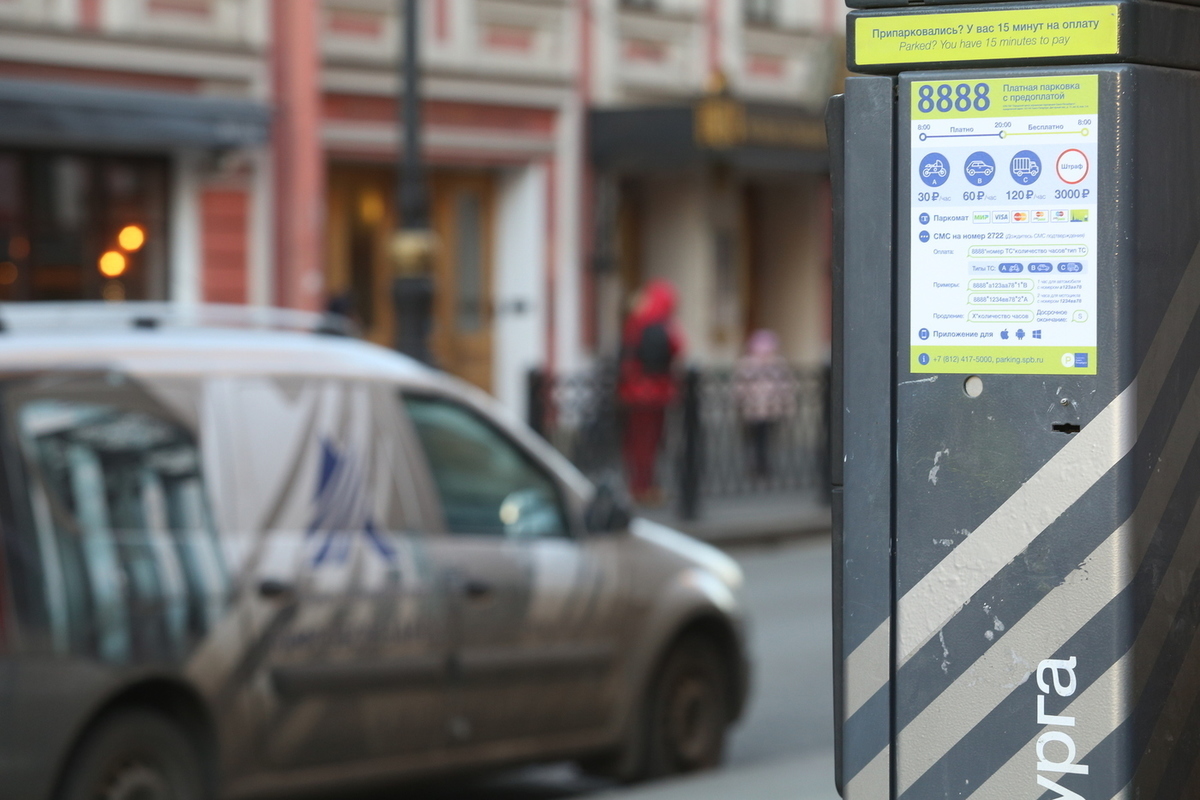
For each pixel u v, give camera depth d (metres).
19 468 7.65
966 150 3.19
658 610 10.30
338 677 8.60
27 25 23.19
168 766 8.00
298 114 26.52
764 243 36.44
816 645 15.71
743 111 30.42
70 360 8.02
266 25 26.00
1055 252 3.13
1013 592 3.18
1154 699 3.17
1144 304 3.11
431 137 29.11
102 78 24.09
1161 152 3.13
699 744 10.68
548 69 30.69
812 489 25.91
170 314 9.09
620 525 10.31
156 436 8.19
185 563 8.09
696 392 23.66
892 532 3.29
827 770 9.99
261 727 8.30
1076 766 3.15
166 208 25.30
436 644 9.07
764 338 26.08
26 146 23.70
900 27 3.23
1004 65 3.17
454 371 30.66
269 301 26.25
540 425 22.73
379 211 29.42
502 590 9.45
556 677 9.72
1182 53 3.14
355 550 8.80
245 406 8.59
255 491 8.49
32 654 7.46
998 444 3.18
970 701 3.23
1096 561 3.11
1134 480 3.10
